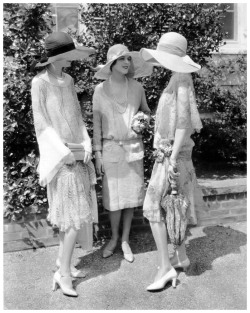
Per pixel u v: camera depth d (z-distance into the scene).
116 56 3.16
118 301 2.86
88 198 3.10
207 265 3.36
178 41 2.94
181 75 2.89
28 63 3.62
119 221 3.57
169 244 3.78
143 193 3.51
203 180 4.58
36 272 3.29
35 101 2.86
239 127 5.25
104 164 3.37
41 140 2.89
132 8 3.90
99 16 4.02
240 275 3.20
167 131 2.99
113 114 3.29
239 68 5.57
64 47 2.86
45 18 4.11
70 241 2.96
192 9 4.03
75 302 2.86
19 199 3.57
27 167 3.66
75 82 3.93
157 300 2.87
